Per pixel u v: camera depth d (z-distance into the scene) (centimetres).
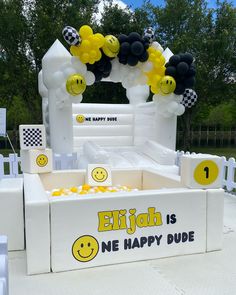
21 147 393
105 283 242
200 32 1573
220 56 1528
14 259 288
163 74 654
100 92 1513
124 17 1469
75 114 832
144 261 282
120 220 274
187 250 296
